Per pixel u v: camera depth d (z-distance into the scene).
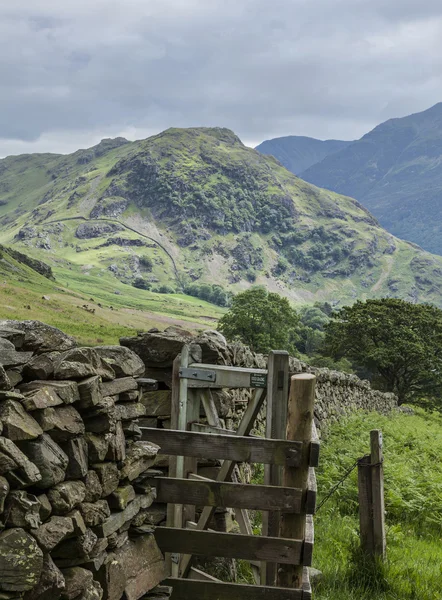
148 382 6.26
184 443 6.46
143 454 5.91
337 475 13.93
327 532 10.54
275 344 130.88
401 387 88.19
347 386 30.30
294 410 6.42
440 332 95.88
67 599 4.55
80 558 4.74
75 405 5.02
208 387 7.75
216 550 6.36
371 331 91.06
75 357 5.12
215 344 9.41
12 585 3.87
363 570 8.89
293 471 6.39
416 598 8.41
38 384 4.70
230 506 6.34
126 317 150.75
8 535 3.89
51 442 4.55
